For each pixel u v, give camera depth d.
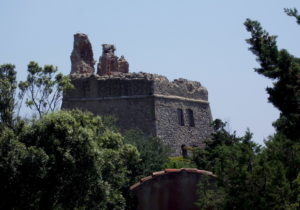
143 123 81.69
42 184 41.91
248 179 31.83
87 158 43.06
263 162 31.95
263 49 37.34
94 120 53.06
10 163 40.16
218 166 34.91
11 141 40.84
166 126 83.25
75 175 42.91
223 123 67.69
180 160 70.31
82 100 84.81
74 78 85.56
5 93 51.75
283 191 30.80
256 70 38.19
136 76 83.69
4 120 50.03
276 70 36.50
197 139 89.44
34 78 57.34
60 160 41.88
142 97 82.69
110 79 84.19
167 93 85.69
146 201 42.12
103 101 83.88
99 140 53.53
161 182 42.03
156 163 63.81
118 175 49.88
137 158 55.53
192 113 90.31
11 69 54.78
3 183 40.38
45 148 42.03
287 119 36.50
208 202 37.03
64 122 43.09
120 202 45.84
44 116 44.09
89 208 45.47
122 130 82.06
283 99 36.62
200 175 41.62
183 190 41.62
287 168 32.31
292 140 35.72
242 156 33.03
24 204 41.62
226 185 33.47
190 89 92.25
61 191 42.91
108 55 93.50
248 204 31.48
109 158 48.75
